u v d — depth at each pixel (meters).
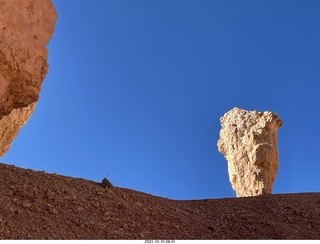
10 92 10.95
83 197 9.66
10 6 10.52
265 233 8.66
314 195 12.23
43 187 9.55
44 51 11.37
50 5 12.01
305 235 8.50
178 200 12.02
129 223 8.73
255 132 25.91
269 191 23.91
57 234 7.34
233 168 26.58
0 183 9.17
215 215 10.27
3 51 9.95
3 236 6.72
